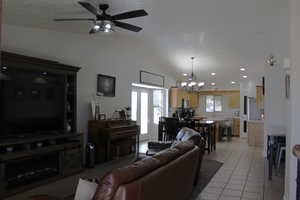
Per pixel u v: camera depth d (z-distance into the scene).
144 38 6.48
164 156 2.49
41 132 4.36
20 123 4.02
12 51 4.13
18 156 3.71
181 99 10.66
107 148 5.61
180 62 8.76
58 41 5.02
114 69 6.71
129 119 6.75
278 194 3.79
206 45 6.99
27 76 4.13
